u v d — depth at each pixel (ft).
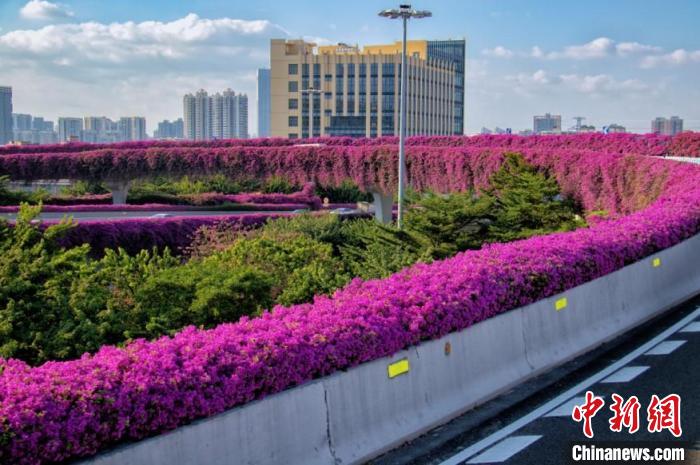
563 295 39.17
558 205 80.84
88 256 114.62
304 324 28.27
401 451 27.78
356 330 27.73
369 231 78.54
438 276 35.68
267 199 212.23
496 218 75.20
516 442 28.09
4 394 20.94
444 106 536.83
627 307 45.27
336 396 26.53
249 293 48.52
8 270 43.80
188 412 22.50
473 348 32.83
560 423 29.86
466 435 29.09
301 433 25.20
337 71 476.54
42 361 38.70
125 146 224.53
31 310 41.57
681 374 35.12
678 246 52.49
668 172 83.05
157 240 121.70
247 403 24.16
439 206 71.72
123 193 209.67
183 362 24.02
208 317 47.16
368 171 170.81
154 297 47.78
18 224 51.34
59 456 20.13
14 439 19.47
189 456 22.43
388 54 471.62
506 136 167.12
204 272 49.34
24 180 206.49
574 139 151.94
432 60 513.45
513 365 35.12
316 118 482.28
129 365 23.25
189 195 211.82
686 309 49.14
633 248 45.93
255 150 192.03
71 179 208.64
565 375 36.11
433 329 30.53
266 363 24.75
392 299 31.53
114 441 21.33
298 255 65.00
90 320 42.93
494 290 34.42
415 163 153.28
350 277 63.67
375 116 476.54
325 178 180.45
